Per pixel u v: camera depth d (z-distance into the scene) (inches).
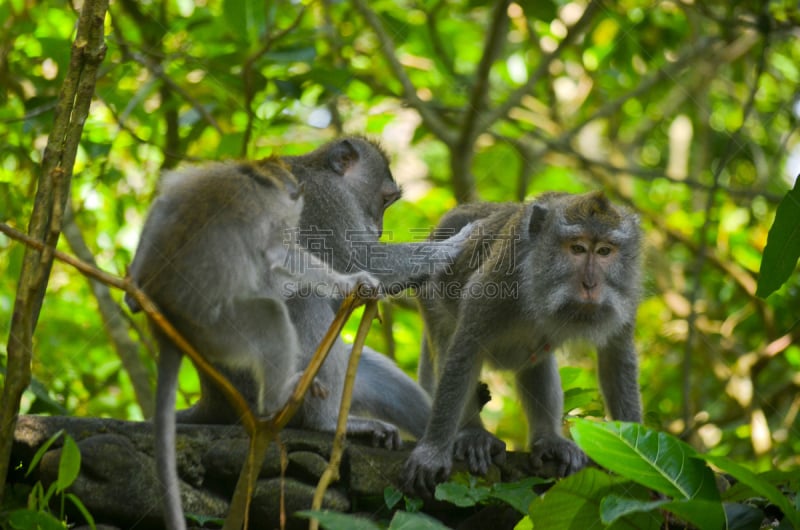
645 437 289.0
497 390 671.1
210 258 293.4
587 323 360.2
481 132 597.0
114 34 542.0
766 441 520.7
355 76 600.7
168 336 261.1
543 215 369.7
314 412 345.7
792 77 768.9
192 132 534.9
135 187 603.2
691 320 538.0
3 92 529.3
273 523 321.4
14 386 274.8
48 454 313.1
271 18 493.7
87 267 241.8
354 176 428.1
